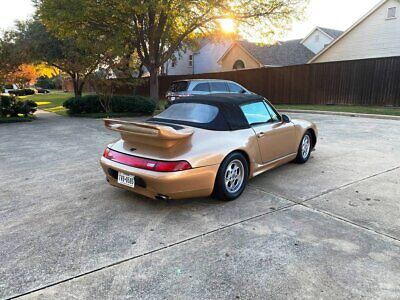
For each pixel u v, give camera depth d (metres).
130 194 4.06
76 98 14.17
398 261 2.51
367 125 9.58
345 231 3.01
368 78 14.36
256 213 3.45
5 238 2.94
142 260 2.57
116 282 2.29
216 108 3.97
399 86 13.38
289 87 17.64
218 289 2.20
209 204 3.71
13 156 6.39
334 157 5.83
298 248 2.71
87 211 3.54
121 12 12.66
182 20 14.44
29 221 3.31
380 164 5.31
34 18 18.19
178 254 2.65
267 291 2.17
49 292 2.19
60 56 18.22
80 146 7.32
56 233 3.03
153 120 4.14
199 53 34.38
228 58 28.11
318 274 2.35
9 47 13.09
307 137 5.49
